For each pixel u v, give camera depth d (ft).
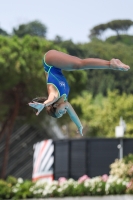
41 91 401.29
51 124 425.28
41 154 249.75
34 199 202.49
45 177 244.01
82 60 89.71
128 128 549.54
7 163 433.89
